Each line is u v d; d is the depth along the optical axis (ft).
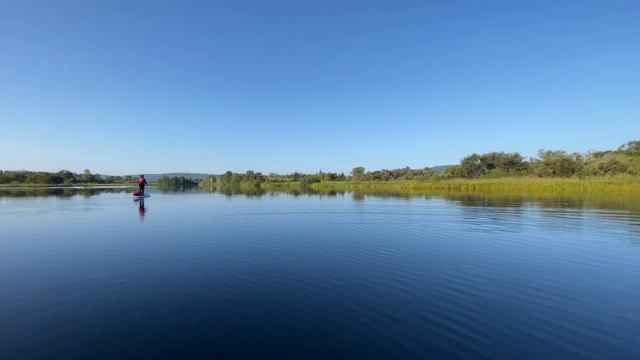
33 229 77.77
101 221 90.58
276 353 25.85
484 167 399.65
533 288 39.73
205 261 50.52
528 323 31.17
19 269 46.44
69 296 36.81
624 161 304.50
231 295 37.17
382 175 443.73
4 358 24.95
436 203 140.87
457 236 69.05
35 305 34.42
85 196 198.39
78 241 64.39
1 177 432.25
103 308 33.73
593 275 44.52
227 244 62.08
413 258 52.39
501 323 31.09
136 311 33.04
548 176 309.83
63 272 45.06
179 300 35.76
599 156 348.18
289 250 57.57
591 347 27.25
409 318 31.86
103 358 25.08
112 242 63.62
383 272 45.34
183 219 95.04
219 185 492.95
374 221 90.53
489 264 49.14
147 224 85.66
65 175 498.28
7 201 158.30
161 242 63.77
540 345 27.45
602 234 70.08
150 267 47.44
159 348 26.45
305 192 262.06
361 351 26.22
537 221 87.35
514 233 71.92
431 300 36.11
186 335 28.48
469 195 190.39
